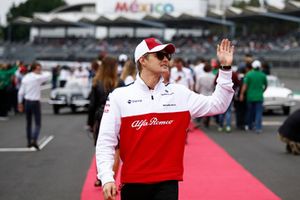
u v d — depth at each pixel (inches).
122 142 174.2
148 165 171.2
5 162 465.7
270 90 888.9
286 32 2883.9
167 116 173.2
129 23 3272.6
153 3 3631.9
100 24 3417.8
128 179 171.8
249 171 415.5
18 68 979.3
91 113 332.8
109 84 325.7
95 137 323.6
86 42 3329.2
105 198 166.6
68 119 852.6
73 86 955.3
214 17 2952.8
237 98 694.5
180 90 176.7
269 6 2650.1
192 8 3619.6
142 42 174.6
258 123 669.3
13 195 340.5
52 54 2824.8
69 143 581.6
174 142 173.2
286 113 896.9
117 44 3203.7
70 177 396.8
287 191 347.3
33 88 524.4
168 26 3289.9
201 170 417.7
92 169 428.1
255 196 332.8
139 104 172.4
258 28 3321.9
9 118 880.3
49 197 334.0
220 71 171.8
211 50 2365.9
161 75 176.6
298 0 3287.4
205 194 336.5
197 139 603.8
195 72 806.5
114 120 172.6
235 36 2893.7
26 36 4741.6
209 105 174.2
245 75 689.0
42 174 409.4
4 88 876.6
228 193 339.9
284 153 510.6
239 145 560.4
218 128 700.7
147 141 171.8
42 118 869.2
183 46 2957.7
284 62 1991.9
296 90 1489.9
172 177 171.2
